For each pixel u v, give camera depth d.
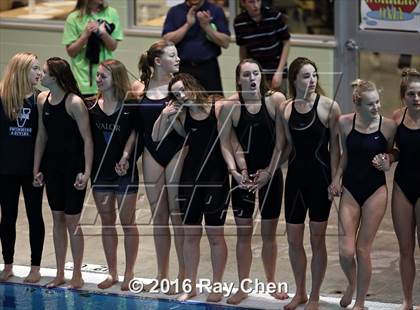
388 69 37.62
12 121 27.39
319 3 38.16
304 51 38.66
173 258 30.16
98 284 27.91
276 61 34.03
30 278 28.31
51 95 26.98
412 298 26.14
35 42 41.59
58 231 27.78
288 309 25.69
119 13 40.25
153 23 40.09
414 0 36.59
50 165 27.33
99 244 31.48
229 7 39.09
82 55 34.25
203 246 30.80
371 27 37.53
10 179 27.86
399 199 24.75
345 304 25.56
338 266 28.98
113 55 38.84
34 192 27.89
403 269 25.06
